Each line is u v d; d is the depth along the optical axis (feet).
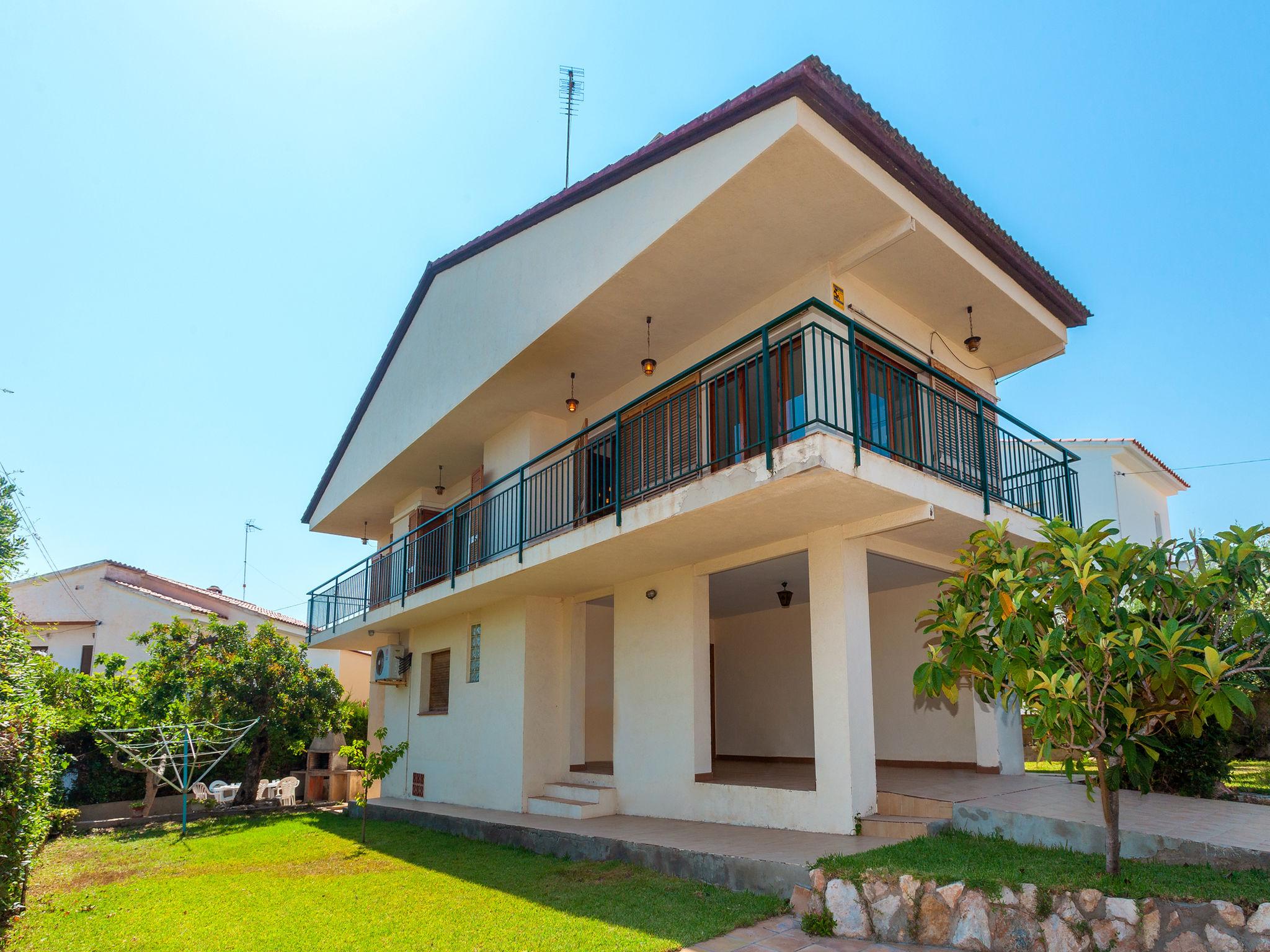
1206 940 14.97
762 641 43.60
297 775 67.46
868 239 27.22
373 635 54.70
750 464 23.36
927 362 32.86
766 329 23.52
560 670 39.60
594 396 39.73
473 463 49.21
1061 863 18.79
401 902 23.49
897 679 37.04
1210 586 17.12
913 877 18.22
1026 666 17.15
